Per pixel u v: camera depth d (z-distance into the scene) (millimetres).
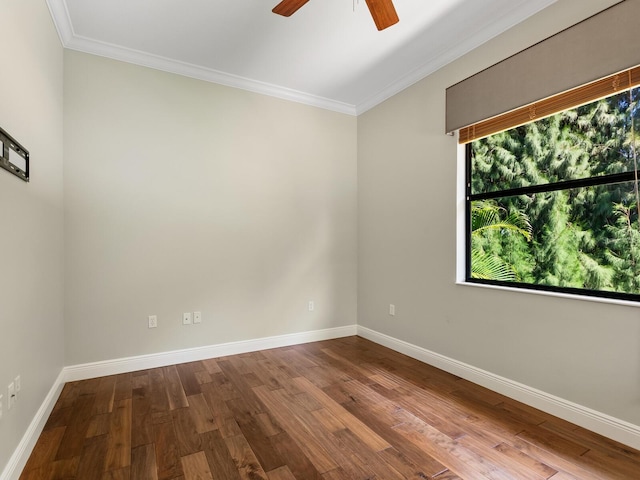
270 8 2420
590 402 2068
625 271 2037
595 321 2047
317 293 3963
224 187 3422
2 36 1544
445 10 2439
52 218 2426
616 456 1817
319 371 3023
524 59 2352
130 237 3004
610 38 1914
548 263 2416
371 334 3961
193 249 3271
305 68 3277
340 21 2562
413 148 3373
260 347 3617
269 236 3662
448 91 2936
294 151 3816
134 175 3020
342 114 4137
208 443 1947
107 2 2357
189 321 3256
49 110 2346
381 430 2082
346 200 4156
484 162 2844
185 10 2441
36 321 2027
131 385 2717
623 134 2043
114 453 1850
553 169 2393
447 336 3014
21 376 1755
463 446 1918
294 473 1698
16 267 1706
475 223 2918
